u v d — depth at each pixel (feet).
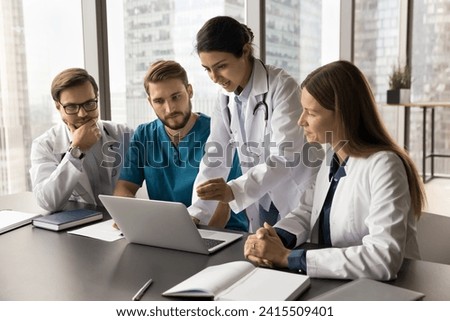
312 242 4.45
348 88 3.75
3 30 8.00
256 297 2.93
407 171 3.82
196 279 3.24
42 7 8.49
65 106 5.71
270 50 10.96
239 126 5.95
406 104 14.37
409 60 16.12
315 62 12.75
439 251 5.83
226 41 4.78
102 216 5.32
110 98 9.09
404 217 3.45
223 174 6.03
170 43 9.61
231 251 4.03
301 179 5.54
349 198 3.98
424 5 15.69
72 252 4.09
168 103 5.48
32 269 3.67
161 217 3.90
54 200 5.66
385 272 3.26
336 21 12.91
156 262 3.78
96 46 8.76
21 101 8.36
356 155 3.86
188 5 9.66
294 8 11.65
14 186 8.45
